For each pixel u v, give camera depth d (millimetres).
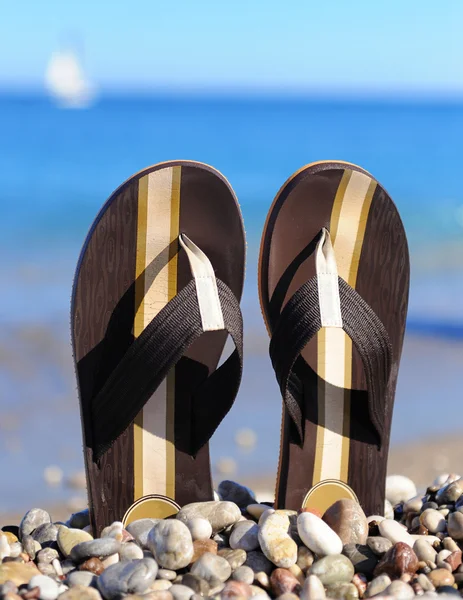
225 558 703
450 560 698
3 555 713
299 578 691
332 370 807
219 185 783
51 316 2139
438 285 2850
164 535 695
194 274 745
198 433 782
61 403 1509
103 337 776
